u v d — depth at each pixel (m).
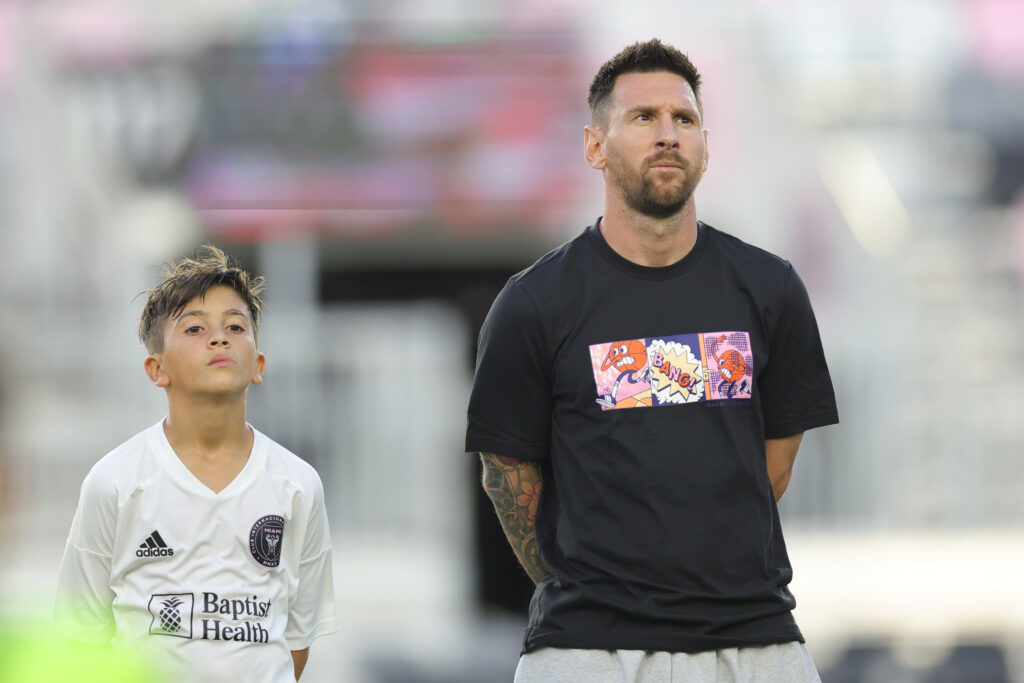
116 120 36.22
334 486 38.53
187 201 36.41
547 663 10.90
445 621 37.22
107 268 36.53
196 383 11.07
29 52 35.94
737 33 37.12
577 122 36.59
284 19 36.25
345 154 36.53
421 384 38.78
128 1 36.09
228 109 36.31
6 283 36.31
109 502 11.04
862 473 38.69
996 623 34.81
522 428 11.47
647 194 11.02
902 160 38.31
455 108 36.50
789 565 11.20
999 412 38.31
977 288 38.50
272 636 11.05
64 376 36.53
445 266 38.53
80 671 4.61
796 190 37.53
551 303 11.26
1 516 35.75
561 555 11.08
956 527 38.47
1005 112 38.44
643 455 10.80
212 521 11.05
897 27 37.97
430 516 38.56
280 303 37.97
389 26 36.38
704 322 11.16
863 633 34.84
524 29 36.47
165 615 10.79
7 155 36.22
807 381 11.58
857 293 38.19
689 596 10.66
